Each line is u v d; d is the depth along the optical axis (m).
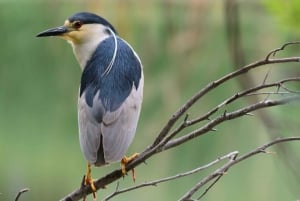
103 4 12.93
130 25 12.94
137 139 12.61
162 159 12.47
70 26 11.19
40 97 13.26
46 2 13.11
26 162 14.20
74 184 14.62
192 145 12.38
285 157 11.66
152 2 12.85
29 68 13.15
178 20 12.87
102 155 9.82
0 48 13.10
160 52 12.80
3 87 13.15
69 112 13.39
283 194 12.64
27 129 13.41
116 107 10.22
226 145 12.44
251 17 13.27
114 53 10.73
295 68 12.64
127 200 13.88
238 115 9.00
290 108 11.81
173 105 12.59
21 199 15.52
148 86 12.62
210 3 12.78
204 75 12.79
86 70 10.63
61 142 13.58
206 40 12.79
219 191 12.74
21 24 13.11
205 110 12.90
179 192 12.78
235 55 11.93
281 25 12.12
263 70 12.79
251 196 12.61
